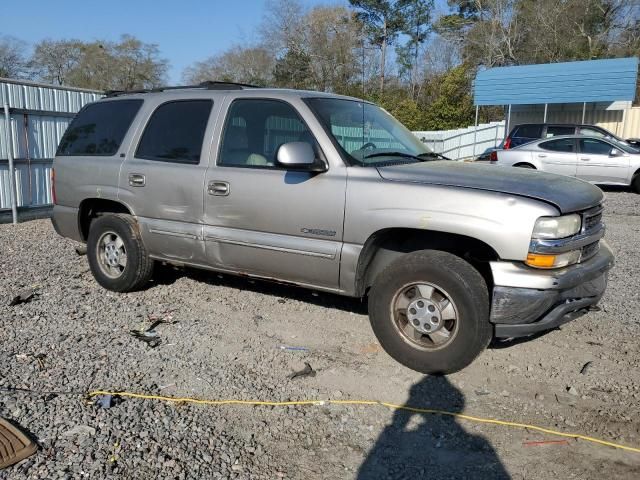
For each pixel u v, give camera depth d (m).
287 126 4.55
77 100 11.66
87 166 5.70
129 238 5.46
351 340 4.63
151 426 3.34
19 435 3.18
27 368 4.06
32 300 5.53
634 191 14.75
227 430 3.32
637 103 36.19
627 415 3.52
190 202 4.97
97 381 3.88
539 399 3.71
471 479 2.91
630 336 4.70
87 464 2.96
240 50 52.12
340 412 3.55
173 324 4.95
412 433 3.33
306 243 4.36
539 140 15.48
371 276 4.41
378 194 4.04
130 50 54.41
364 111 5.04
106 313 5.20
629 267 6.91
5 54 48.84
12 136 10.38
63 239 8.71
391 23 49.34
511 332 3.73
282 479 2.89
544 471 2.98
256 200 4.57
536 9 40.16
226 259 4.85
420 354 3.98
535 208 3.60
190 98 5.20
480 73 25.00
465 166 4.48
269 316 5.15
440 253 3.94
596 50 37.62
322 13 48.28
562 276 3.63
